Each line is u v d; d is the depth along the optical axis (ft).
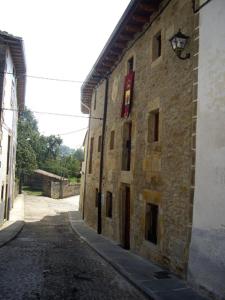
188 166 26.48
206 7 24.99
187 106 27.22
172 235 28.55
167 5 32.55
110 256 34.83
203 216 23.82
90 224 63.98
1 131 51.78
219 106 22.74
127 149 44.29
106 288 24.95
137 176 37.65
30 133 177.68
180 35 27.48
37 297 22.06
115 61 50.83
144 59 38.17
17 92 85.35
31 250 37.50
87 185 71.15
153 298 22.59
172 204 28.84
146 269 29.73
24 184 155.02
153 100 34.55
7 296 21.99
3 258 32.55
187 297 22.88
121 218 43.70
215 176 22.77
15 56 58.85
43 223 70.23
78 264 31.73
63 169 170.81
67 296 22.58
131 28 39.47
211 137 23.45
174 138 29.19
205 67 24.66
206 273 23.12
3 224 61.16
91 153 69.31
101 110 59.57
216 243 22.26
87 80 62.85
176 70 29.71
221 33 23.04
